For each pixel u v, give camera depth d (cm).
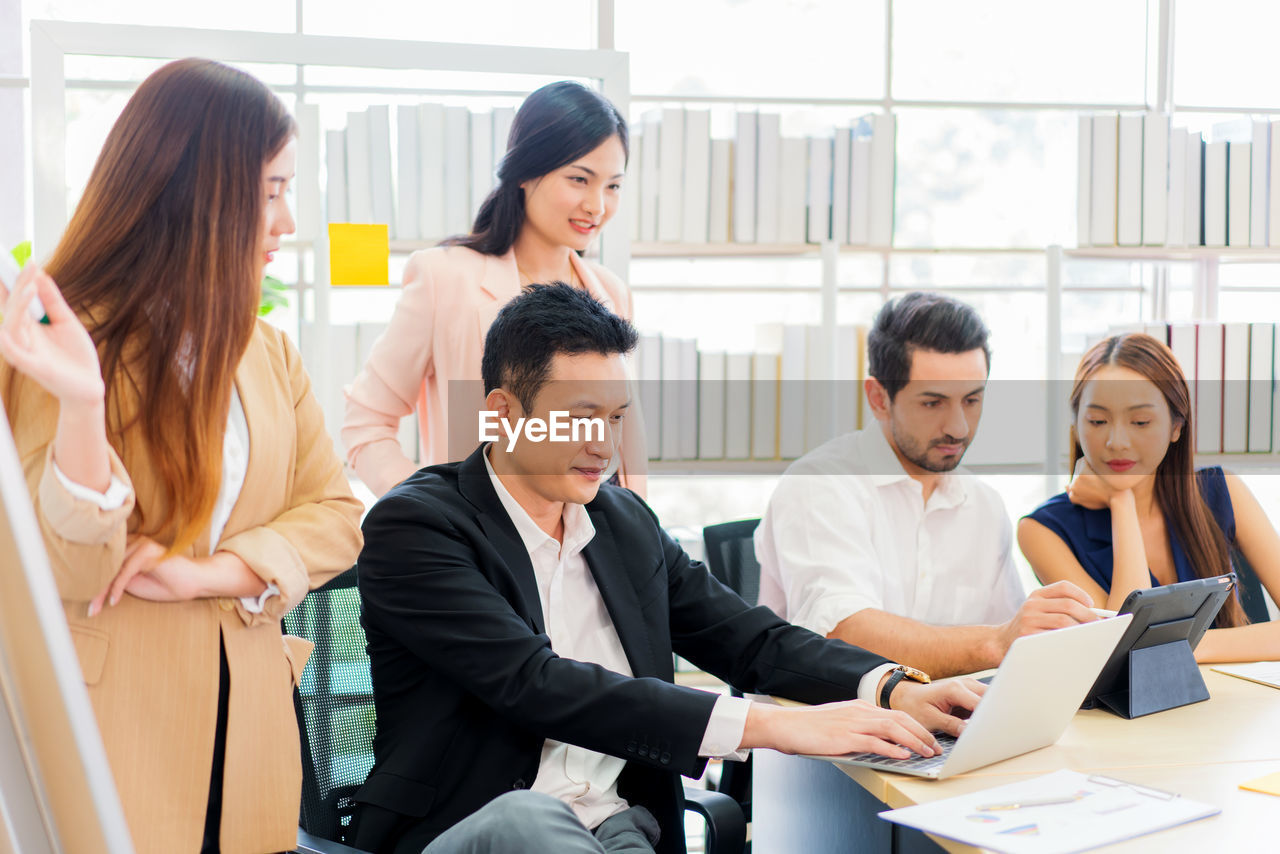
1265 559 209
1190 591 147
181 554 116
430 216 284
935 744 132
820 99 357
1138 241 322
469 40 345
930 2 371
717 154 307
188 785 113
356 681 155
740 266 372
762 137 308
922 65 373
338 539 131
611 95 284
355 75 274
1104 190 320
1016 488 359
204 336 113
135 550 111
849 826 145
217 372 114
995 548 202
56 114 252
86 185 116
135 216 112
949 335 183
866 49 370
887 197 318
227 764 116
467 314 222
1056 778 119
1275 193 324
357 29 337
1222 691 160
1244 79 375
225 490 121
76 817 34
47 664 34
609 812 144
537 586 148
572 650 151
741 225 309
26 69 323
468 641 135
